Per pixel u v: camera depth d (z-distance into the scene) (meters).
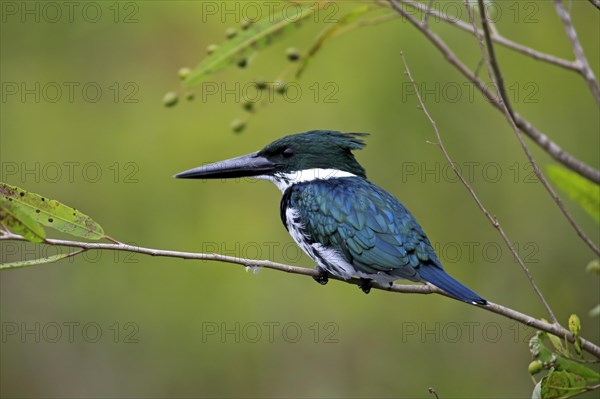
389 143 12.55
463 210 12.55
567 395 6.23
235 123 8.09
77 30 12.98
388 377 12.77
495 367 12.49
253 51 7.96
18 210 5.92
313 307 12.82
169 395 13.08
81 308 13.04
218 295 12.75
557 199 6.10
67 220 6.30
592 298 12.34
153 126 12.97
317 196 8.07
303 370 12.95
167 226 12.70
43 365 13.16
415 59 12.37
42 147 12.95
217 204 12.80
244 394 13.01
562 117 12.40
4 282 13.13
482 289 12.58
